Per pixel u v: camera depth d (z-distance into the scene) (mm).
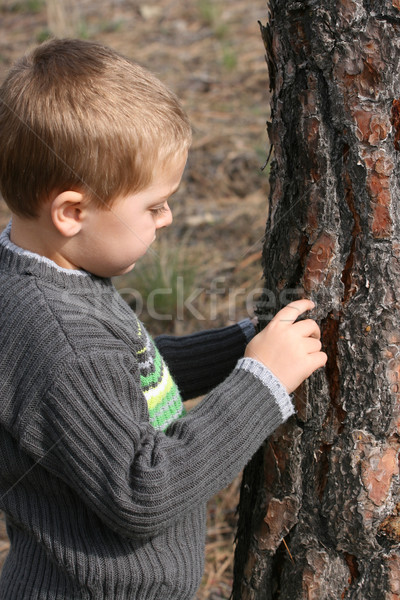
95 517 1290
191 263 3463
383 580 1455
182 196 3982
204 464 1226
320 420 1442
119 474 1157
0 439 1276
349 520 1438
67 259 1289
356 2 1239
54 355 1173
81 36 5531
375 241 1334
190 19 6043
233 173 4098
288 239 1415
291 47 1320
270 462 1521
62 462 1190
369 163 1297
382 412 1388
